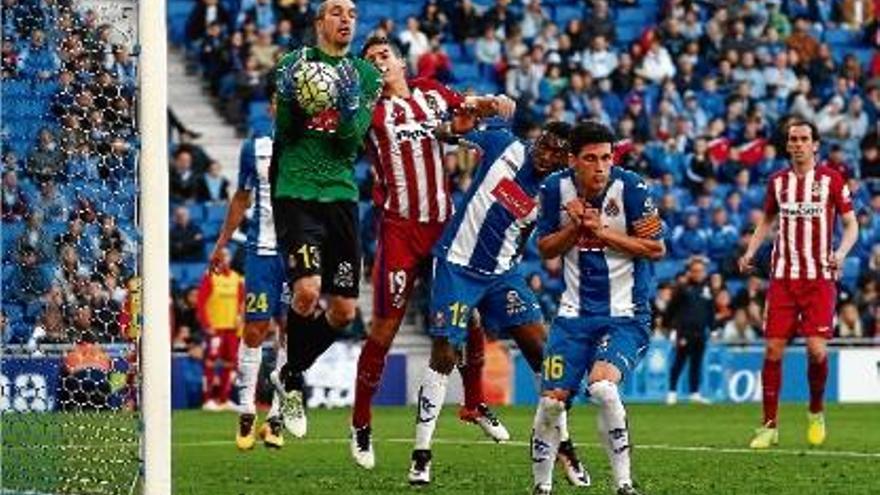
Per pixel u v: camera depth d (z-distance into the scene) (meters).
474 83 72.62
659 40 74.31
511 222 29.53
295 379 32.44
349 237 30.20
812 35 78.44
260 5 70.75
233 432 44.47
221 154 69.12
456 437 41.62
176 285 61.47
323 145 29.66
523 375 61.44
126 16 25.91
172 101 70.06
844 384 64.50
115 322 26.73
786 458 35.38
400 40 71.31
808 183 40.81
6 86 25.52
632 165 70.00
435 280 29.66
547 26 74.25
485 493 27.33
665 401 63.19
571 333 24.98
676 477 30.55
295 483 29.22
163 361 22.64
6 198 26.50
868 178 73.69
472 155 64.88
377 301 31.19
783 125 70.75
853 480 30.03
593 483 29.36
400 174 30.97
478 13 73.44
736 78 74.75
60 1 25.45
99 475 24.83
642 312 25.06
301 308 29.50
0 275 25.05
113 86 25.80
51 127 25.77
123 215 26.08
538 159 29.16
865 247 70.19
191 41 71.44
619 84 72.69
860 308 66.12
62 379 26.50
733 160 70.94
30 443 25.88
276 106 29.45
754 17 76.56
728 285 67.56
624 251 24.45
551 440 25.05
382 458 35.12
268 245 35.97
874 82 76.81
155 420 22.59
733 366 63.88
